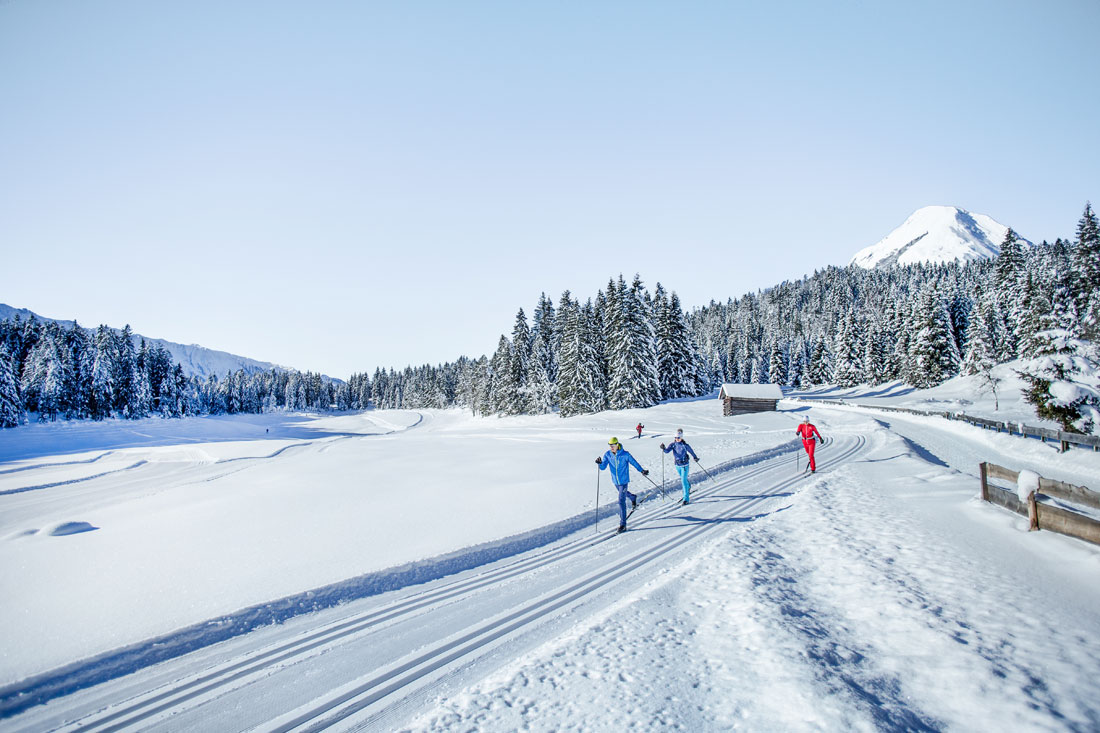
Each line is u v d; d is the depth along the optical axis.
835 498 12.46
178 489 20.33
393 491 16.02
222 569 8.86
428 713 4.29
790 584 6.96
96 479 31.83
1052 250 70.56
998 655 4.75
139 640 6.11
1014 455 22.52
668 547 9.53
